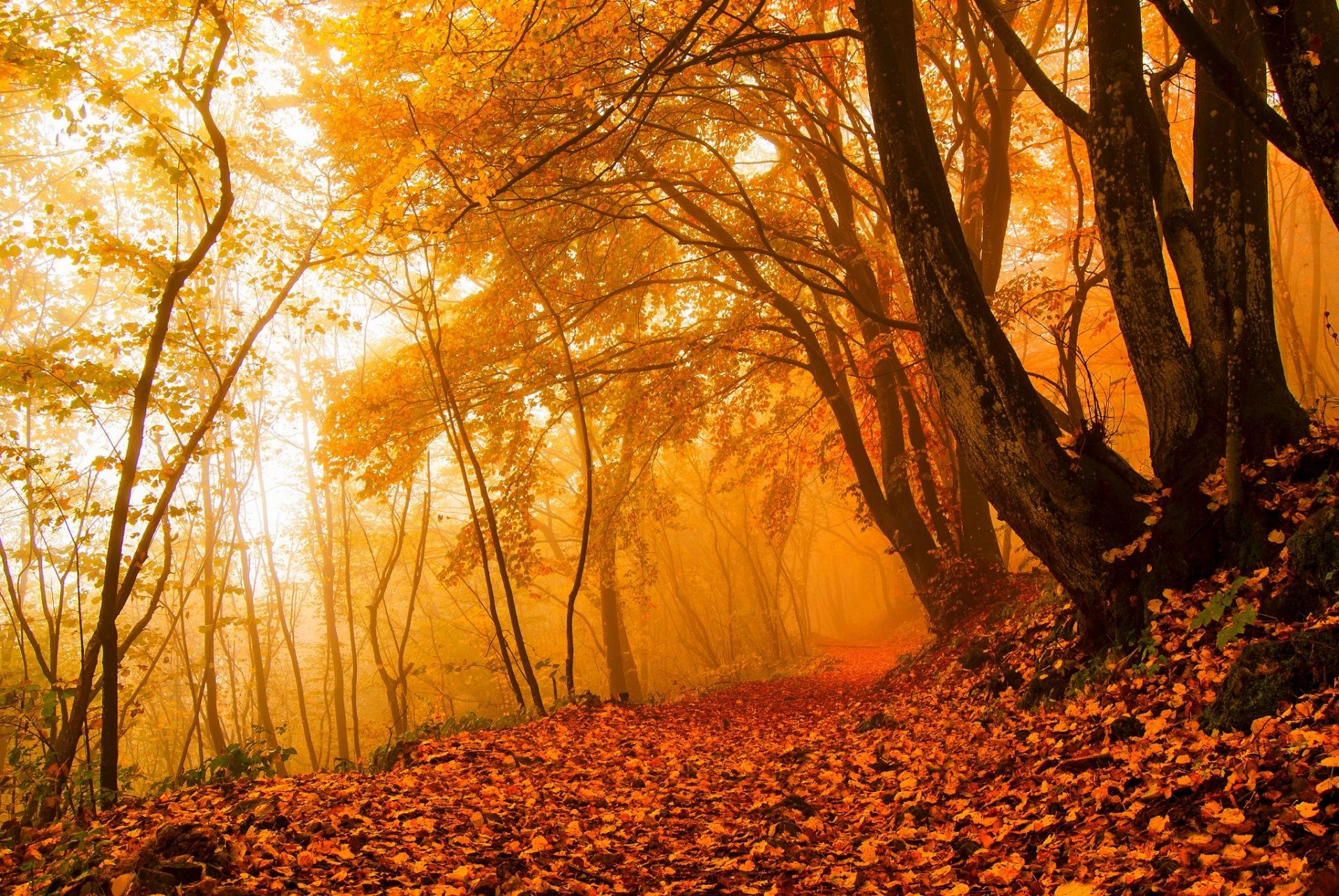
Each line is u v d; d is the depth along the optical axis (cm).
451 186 1238
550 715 1059
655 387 1827
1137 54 675
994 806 469
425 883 399
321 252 937
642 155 1465
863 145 1561
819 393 2070
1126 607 616
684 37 757
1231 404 558
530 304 1752
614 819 549
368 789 580
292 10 933
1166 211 679
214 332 978
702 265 2052
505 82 991
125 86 832
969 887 364
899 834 462
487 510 1240
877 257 1667
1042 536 666
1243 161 645
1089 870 342
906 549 1594
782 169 1855
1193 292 654
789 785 632
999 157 1591
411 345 1739
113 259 849
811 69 1373
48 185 1662
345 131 1295
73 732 696
